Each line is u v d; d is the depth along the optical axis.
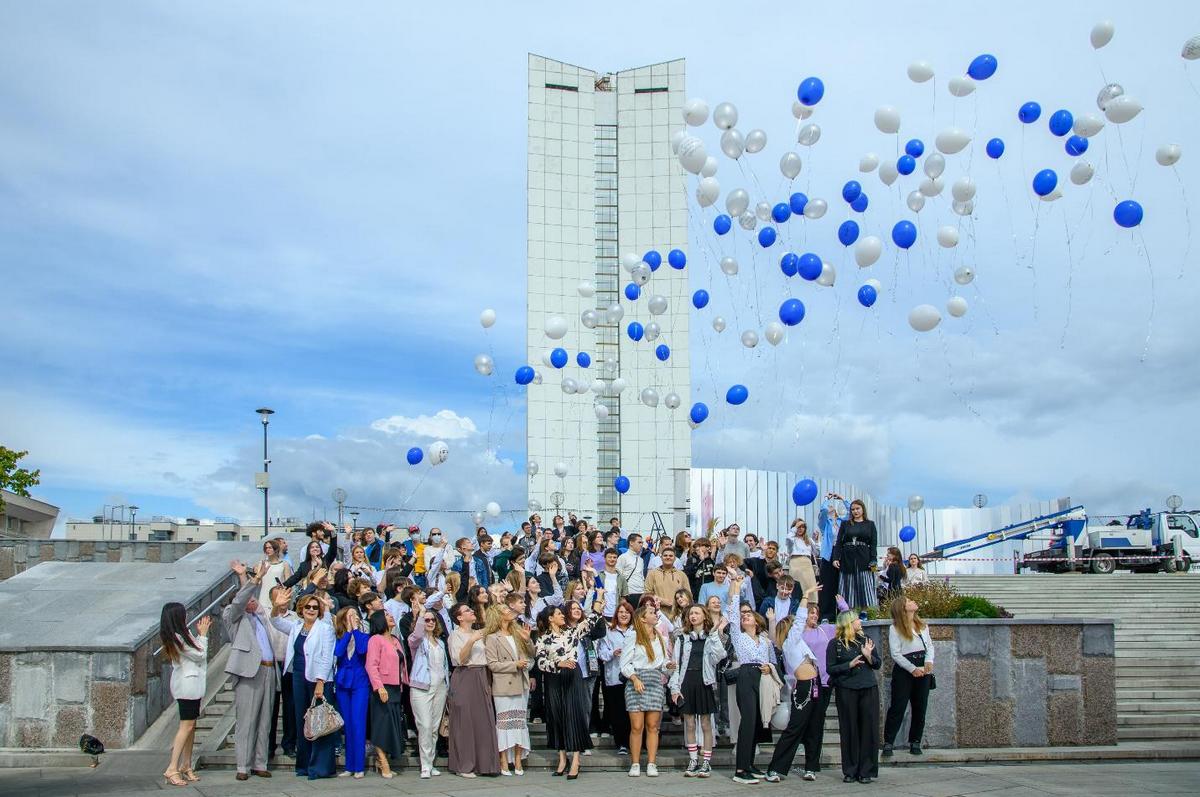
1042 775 12.86
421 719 12.64
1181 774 12.98
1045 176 15.50
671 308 53.47
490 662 12.77
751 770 12.28
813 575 18.06
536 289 53.53
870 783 12.17
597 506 52.06
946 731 14.47
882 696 14.69
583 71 55.69
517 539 21.55
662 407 52.59
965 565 40.22
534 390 52.78
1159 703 16.58
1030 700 14.69
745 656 12.46
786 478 41.69
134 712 13.93
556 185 54.50
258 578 12.79
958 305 16.52
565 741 12.59
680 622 13.24
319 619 12.77
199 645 12.37
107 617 15.01
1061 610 22.92
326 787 11.83
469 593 13.53
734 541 18.39
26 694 13.84
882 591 17.81
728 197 17.19
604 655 13.60
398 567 15.93
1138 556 34.03
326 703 12.45
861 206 17.55
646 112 55.28
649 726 12.65
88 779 12.38
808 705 12.32
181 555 26.89
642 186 54.66
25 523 50.88
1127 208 14.96
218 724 14.23
